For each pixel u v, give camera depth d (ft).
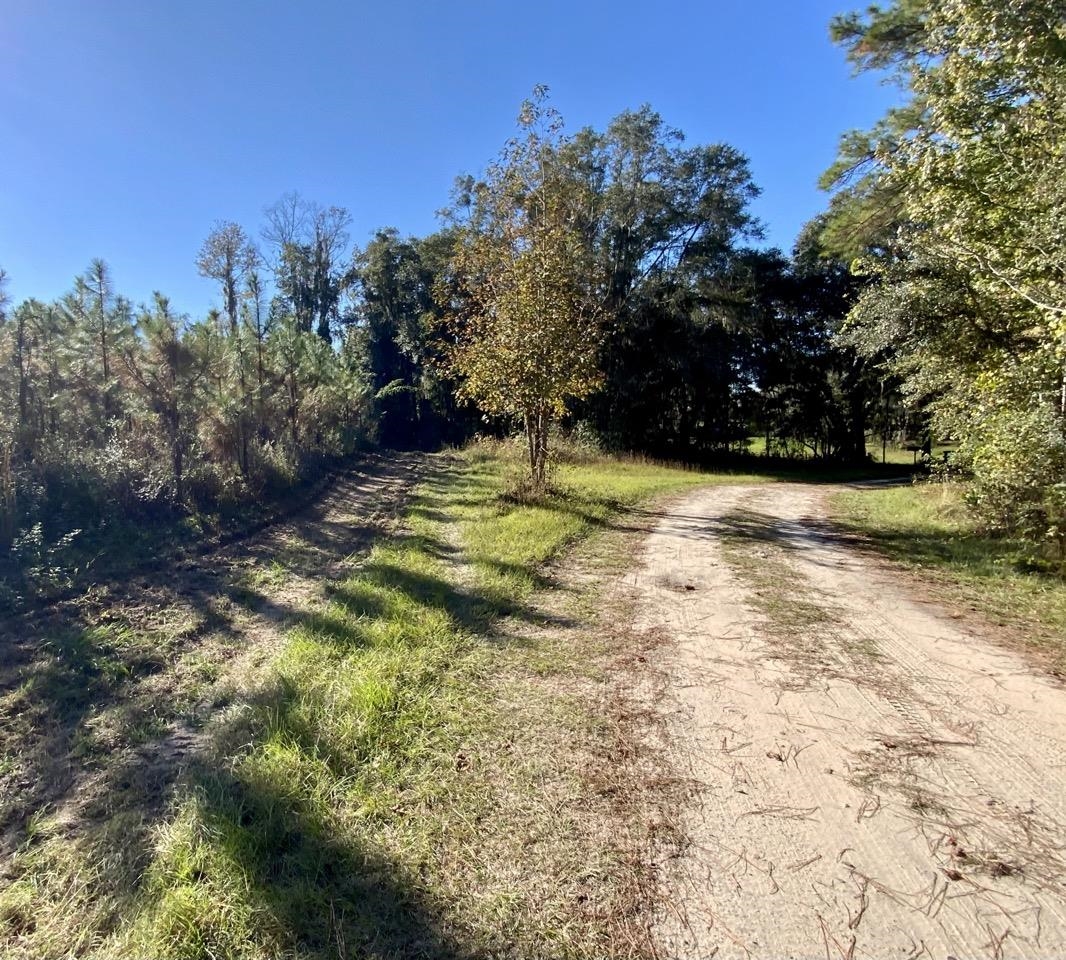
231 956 6.68
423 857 8.18
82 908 7.43
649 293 94.84
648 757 10.60
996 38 20.35
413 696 12.45
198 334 31.94
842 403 112.88
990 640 15.97
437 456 76.13
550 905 7.45
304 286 120.47
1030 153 20.40
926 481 47.19
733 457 112.98
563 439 74.64
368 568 22.24
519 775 10.02
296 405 50.75
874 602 19.24
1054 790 9.69
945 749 10.84
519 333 36.35
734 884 7.80
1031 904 7.45
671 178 93.30
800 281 105.70
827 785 9.83
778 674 13.91
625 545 27.12
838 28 34.19
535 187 38.40
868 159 36.88
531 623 16.96
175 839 8.39
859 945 6.90
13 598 17.81
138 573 21.31
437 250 103.55
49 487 25.71
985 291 26.00
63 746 11.14
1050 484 22.44
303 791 9.39
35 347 28.81
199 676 14.02
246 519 30.22
